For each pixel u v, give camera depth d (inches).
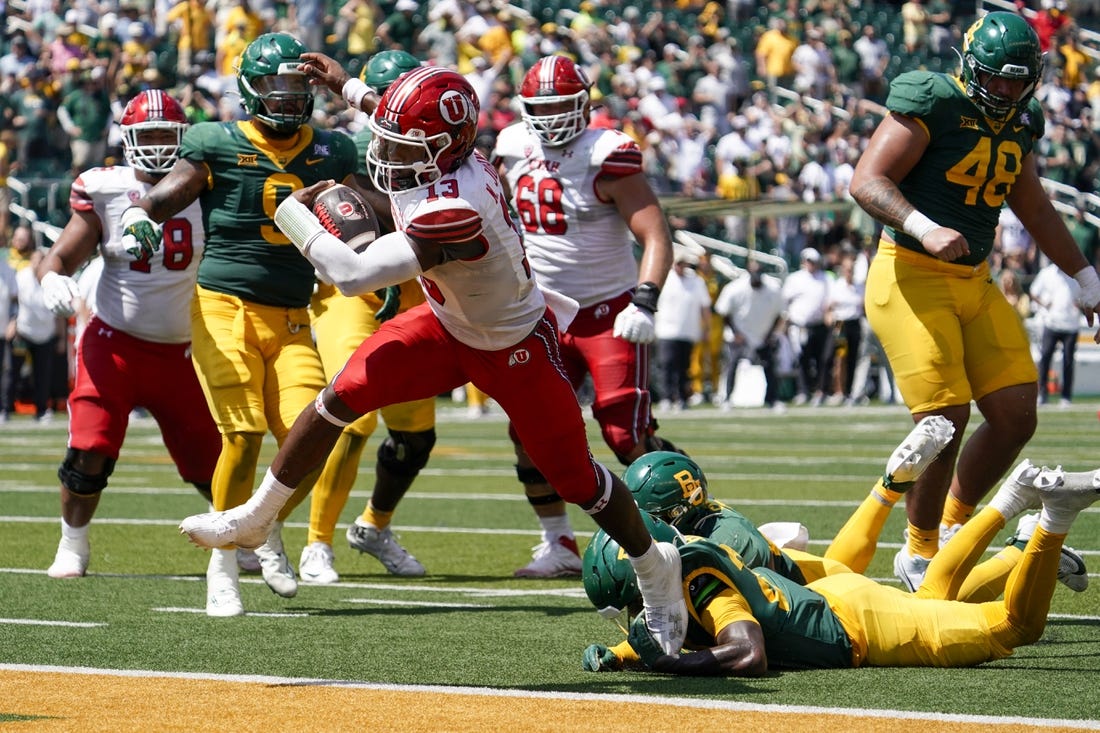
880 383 3336.6
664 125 3395.7
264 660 747.4
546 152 1047.0
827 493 1606.8
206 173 927.7
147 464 2043.6
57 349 2910.9
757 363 3102.9
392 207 674.8
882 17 4131.4
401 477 1104.2
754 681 684.7
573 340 1051.3
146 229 871.1
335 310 1082.7
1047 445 2182.6
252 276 932.6
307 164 943.0
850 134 3585.1
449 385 704.4
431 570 1135.6
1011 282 3171.8
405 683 688.4
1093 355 3393.2
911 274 908.0
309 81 922.7
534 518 1448.1
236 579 914.7
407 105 644.7
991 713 614.2
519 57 3326.8
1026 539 784.3
